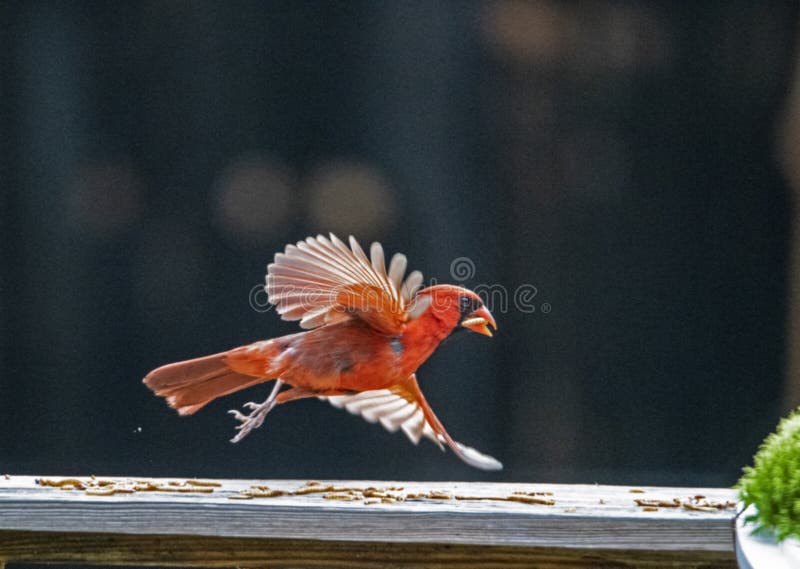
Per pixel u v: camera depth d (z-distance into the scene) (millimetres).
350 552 5543
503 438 11086
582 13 11148
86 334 11172
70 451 11094
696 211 11164
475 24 11156
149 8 11172
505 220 11133
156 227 11156
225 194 11117
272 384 11250
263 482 5906
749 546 4785
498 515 5297
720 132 11117
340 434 11180
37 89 11188
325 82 11141
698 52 11141
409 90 11133
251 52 11172
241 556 5578
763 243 11109
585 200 11188
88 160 11188
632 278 11164
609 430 11102
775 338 11062
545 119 11180
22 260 11188
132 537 5613
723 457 11000
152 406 11109
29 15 11141
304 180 11102
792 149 11062
